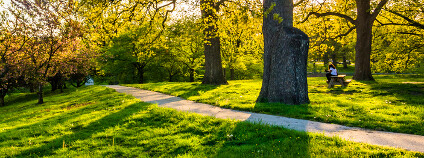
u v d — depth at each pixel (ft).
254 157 13.69
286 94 29.66
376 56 82.48
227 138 17.79
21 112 46.60
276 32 30.68
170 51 115.55
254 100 33.78
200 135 19.24
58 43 56.39
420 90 37.65
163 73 141.28
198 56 118.21
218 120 22.25
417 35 69.15
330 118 22.03
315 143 15.17
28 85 88.99
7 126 29.40
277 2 30.60
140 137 19.19
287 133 17.61
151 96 44.73
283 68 29.96
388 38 76.54
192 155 14.71
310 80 68.54
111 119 25.54
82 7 41.63
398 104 27.86
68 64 65.82
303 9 63.36
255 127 19.47
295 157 13.28
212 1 42.22
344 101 30.40
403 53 74.28
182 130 20.57
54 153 16.87
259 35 68.33
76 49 63.77
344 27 73.05
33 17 48.42
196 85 58.03
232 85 55.01
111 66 119.85
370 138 16.31
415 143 14.92
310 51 73.92
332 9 65.51
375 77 84.99
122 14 46.91
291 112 25.04
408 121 19.84
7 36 50.93
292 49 29.45
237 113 26.35
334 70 48.37
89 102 44.96
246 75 150.61
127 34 109.91
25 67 58.54
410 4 49.39
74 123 25.58
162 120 24.32
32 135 22.08
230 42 94.79
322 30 73.82
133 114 26.99
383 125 19.11
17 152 17.02
